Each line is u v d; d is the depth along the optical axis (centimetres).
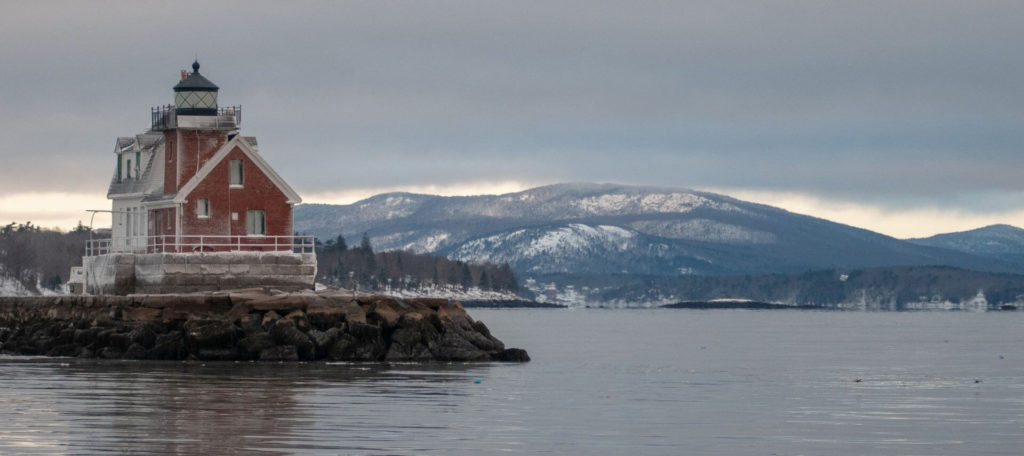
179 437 6975
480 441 7081
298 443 6856
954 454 6975
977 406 9381
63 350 12431
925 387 11144
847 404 9412
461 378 10544
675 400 9462
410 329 12212
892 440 7444
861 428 7938
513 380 10638
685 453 6875
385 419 7825
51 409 8050
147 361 11750
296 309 12000
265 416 7844
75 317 12900
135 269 13688
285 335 11750
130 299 12431
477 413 8238
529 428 7650
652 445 7119
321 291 13112
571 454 6769
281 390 9281
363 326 11962
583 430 7625
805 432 7719
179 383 9675
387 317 12206
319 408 8281
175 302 12231
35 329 13112
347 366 11394
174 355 11862
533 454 6725
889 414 8750
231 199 13862
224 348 11819
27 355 12700
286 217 14038
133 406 8225
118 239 15350
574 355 16412
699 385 10956
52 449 6569
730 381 11556
